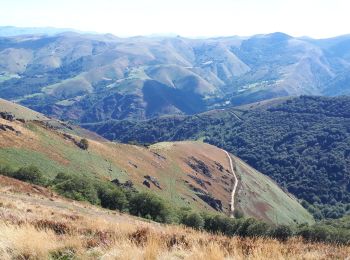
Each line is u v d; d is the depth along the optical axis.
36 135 118.19
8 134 105.94
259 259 7.06
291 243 9.94
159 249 7.52
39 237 7.85
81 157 124.75
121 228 10.40
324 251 8.98
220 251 7.12
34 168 65.19
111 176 125.62
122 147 164.00
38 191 45.34
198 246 7.74
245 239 9.65
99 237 8.98
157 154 182.62
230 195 187.25
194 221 53.03
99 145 148.88
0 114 119.56
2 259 7.00
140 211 64.25
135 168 150.00
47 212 22.16
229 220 49.56
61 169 104.62
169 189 152.62
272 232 25.38
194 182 178.75
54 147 118.50
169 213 64.44
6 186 41.22
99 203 61.91
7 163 77.69
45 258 7.28
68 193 56.91
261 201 196.25
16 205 22.95
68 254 7.53
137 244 8.36
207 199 164.38
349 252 8.78
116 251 7.34
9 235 7.70
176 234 9.80
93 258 7.34
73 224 11.32
